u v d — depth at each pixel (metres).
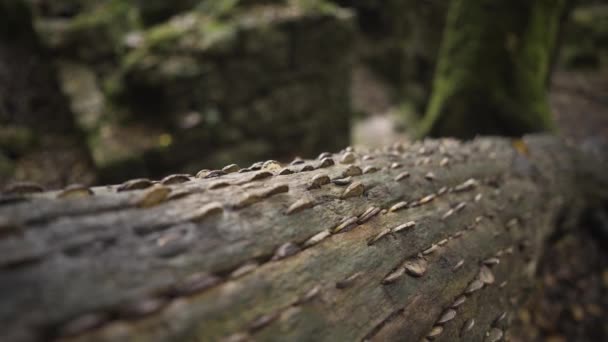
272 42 5.21
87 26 5.79
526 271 2.10
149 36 5.16
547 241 3.08
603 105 8.54
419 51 9.59
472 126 5.56
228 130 5.14
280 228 1.09
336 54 6.05
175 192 1.04
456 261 1.50
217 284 0.89
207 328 0.81
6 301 0.65
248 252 0.98
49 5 6.20
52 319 0.67
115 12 6.10
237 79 5.07
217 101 4.94
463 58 5.48
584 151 3.85
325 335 0.99
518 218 2.20
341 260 1.15
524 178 2.62
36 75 5.56
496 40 5.18
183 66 4.69
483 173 2.26
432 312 1.30
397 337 1.15
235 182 1.21
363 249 1.23
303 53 5.63
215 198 1.08
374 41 11.70
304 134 6.08
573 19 11.71
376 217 1.38
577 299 3.24
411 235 1.42
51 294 0.69
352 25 6.11
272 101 5.51
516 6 5.03
